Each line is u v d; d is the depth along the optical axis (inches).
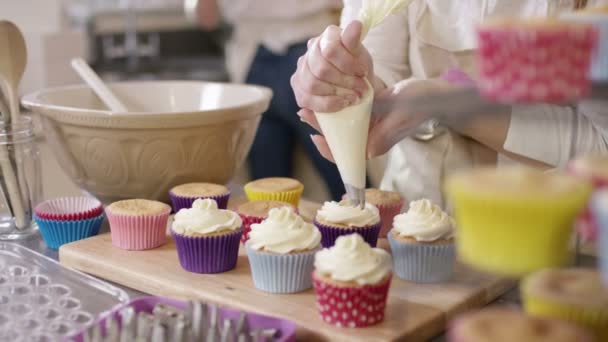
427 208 51.6
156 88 72.8
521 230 26.0
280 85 125.5
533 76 27.7
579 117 54.4
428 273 48.9
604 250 26.0
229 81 135.9
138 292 51.5
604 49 29.8
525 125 54.2
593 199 26.5
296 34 126.0
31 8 106.4
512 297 48.7
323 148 53.9
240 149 67.0
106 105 70.1
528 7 58.6
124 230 55.2
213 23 137.4
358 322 42.2
